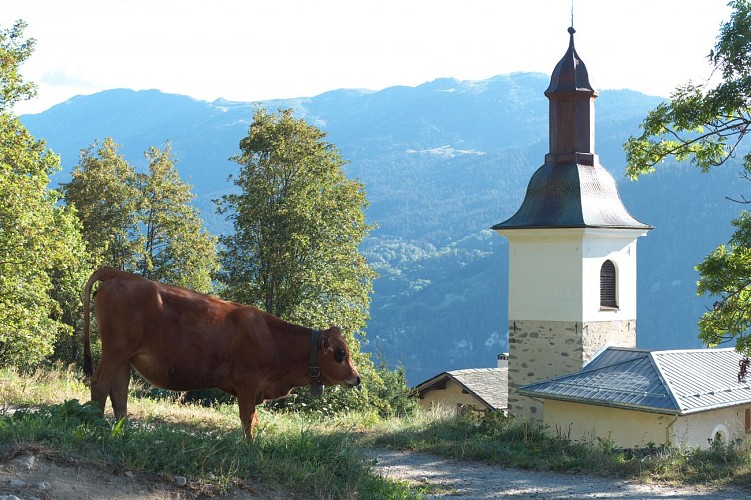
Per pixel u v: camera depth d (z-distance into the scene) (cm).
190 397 2792
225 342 851
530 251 2467
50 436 685
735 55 1583
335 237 3722
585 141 2531
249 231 3709
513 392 2484
